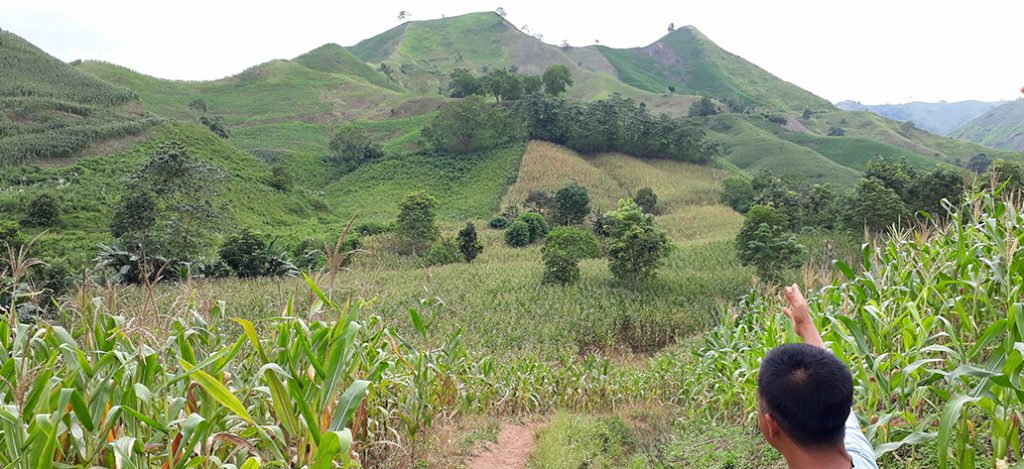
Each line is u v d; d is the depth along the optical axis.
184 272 6.16
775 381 1.81
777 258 28.55
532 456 6.74
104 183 49.91
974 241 5.58
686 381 10.80
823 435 1.73
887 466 4.30
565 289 28.36
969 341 4.93
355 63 158.38
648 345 22.52
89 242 34.91
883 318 4.82
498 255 44.28
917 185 37.69
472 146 80.12
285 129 107.19
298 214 59.47
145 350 3.40
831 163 101.56
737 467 5.75
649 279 30.62
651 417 8.83
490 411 10.03
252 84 131.38
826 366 1.78
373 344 5.22
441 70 187.12
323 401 3.65
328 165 80.25
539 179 70.38
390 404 5.91
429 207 44.91
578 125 80.69
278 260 31.59
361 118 118.12
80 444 2.99
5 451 3.00
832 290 6.55
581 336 21.55
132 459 3.12
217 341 5.13
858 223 35.09
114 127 61.75
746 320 11.26
